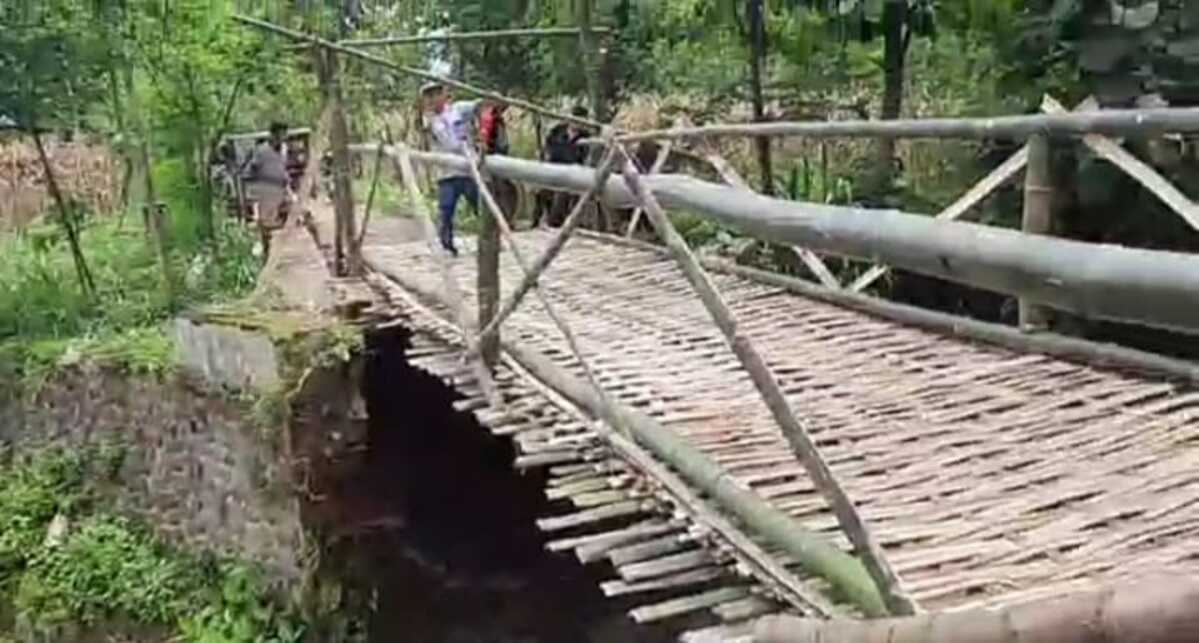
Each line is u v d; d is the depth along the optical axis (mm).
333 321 6059
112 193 10562
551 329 4914
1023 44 5492
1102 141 3922
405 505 6332
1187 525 2756
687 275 2244
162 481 6906
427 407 6457
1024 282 940
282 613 6148
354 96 10609
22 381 7723
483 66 10141
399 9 11383
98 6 8312
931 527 2795
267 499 6125
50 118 8531
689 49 8875
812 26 7238
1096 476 3092
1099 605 763
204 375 6516
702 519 2900
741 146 8422
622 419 3379
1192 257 796
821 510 2904
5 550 7090
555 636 6410
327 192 9773
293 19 10047
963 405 3721
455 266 6379
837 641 1457
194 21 8547
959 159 6086
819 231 1376
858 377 4082
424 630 6309
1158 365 3842
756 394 3896
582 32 8305
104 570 6816
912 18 6605
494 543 6562
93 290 8500
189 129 8953
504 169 4234
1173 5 4910
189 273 8477
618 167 2930
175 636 6449
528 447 3641
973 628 984
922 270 1124
